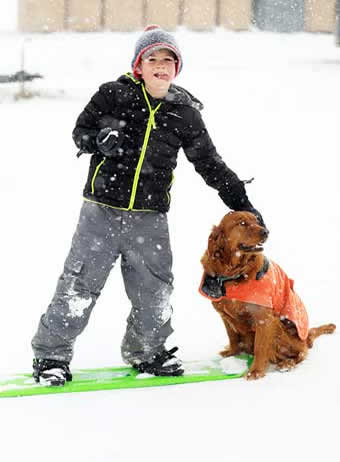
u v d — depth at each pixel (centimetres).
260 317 529
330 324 629
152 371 528
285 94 1875
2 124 1536
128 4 2758
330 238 960
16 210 1038
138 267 503
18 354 573
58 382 491
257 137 1503
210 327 655
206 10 2822
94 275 498
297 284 785
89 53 2350
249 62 2295
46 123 1566
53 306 500
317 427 444
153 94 494
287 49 2534
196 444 418
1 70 2034
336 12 2592
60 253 878
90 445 412
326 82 2017
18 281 775
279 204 1110
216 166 526
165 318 521
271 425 446
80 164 1302
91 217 494
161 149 494
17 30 2784
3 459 393
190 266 838
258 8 2881
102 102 492
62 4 2709
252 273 524
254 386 512
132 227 494
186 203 1099
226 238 518
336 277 810
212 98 1806
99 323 656
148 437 425
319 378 529
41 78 1850
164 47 480
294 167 1320
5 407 461
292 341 554
